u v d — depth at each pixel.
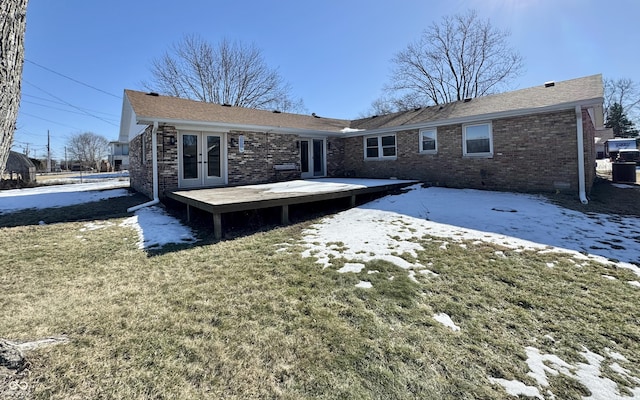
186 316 2.63
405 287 3.16
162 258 4.22
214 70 24.12
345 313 2.67
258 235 5.32
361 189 7.92
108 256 4.35
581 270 3.50
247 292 3.11
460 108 11.09
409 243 4.58
